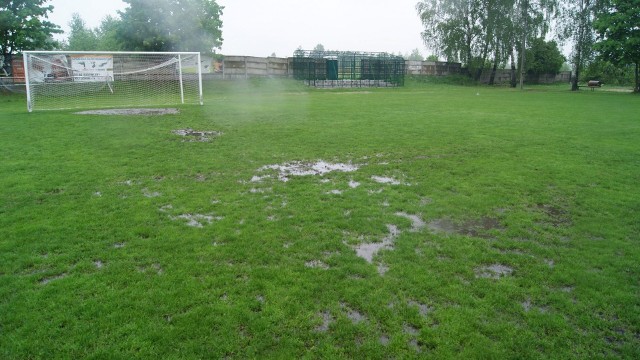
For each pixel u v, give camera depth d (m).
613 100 26.80
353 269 4.60
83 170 8.50
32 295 4.04
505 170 8.88
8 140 11.36
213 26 34.62
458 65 52.28
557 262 4.89
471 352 3.33
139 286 4.20
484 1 45.97
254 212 6.34
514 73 46.97
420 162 9.55
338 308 3.90
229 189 7.47
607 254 5.08
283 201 6.92
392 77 44.84
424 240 5.45
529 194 7.36
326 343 3.40
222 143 11.38
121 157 9.66
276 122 15.31
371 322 3.70
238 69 37.50
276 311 3.81
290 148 10.88
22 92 25.95
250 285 4.25
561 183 7.98
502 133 13.32
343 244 5.26
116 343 3.38
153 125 14.28
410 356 3.28
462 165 9.30
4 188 7.27
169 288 4.18
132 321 3.65
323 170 8.91
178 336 3.46
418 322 3.69
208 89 31.38
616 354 3.38
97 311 3.78
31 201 6.68
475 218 6.28
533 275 4.57
